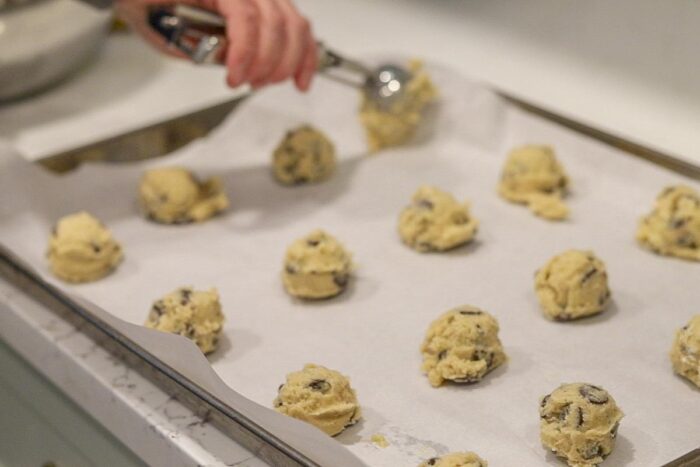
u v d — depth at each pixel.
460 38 1.27
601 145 1.06
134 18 1.09
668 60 1.13
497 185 1.06
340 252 0.94
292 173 1.08
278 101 1.15
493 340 0.86
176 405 0.83
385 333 0.90
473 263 0.98
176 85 1.24
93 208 1.05
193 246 1.01
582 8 1.18
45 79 1.21
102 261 0.97
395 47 1.26
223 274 0.98
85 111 1.19
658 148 1.07
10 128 1.16
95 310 0.87
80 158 1.08
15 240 1.00
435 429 0.82
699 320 0.84
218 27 0.99
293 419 0.76
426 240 0.99
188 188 1.04
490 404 0.83
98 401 0.86
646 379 0.85
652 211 0.99
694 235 0.96
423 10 1.32
